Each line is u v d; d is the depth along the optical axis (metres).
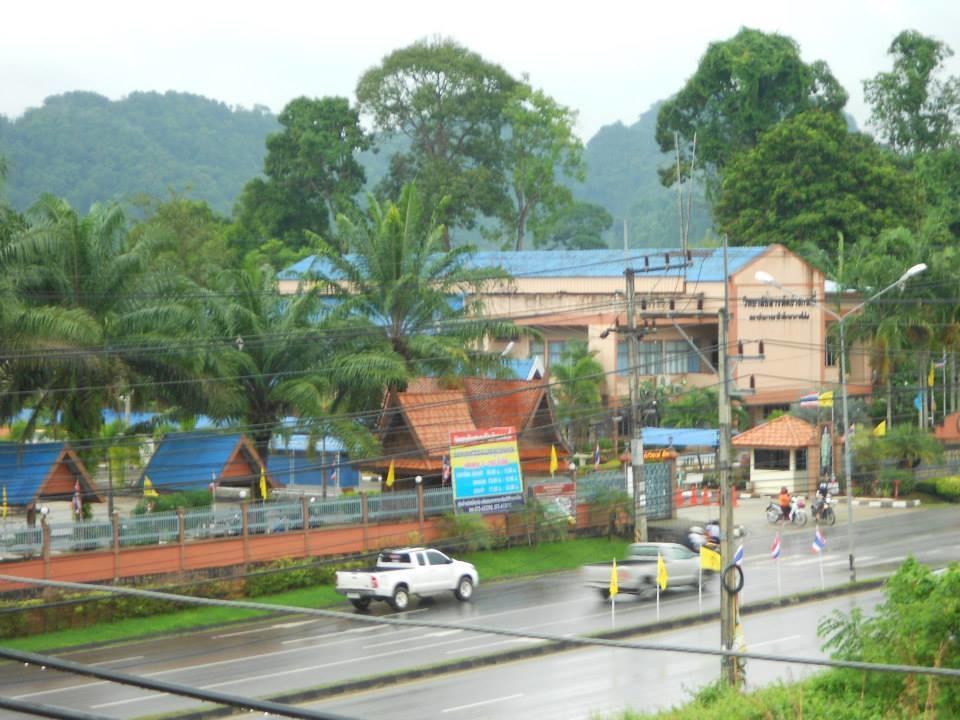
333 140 112.81
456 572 43.97
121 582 40.91
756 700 25.55
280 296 54.34
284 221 114.12
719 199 113.62
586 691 31.03
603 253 88.19
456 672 33.53
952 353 74.69
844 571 48.72
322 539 46.81
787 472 69.12
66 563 39.78
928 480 70.44
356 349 53.00
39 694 31.03
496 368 56.81
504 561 50.53
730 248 82.81
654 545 45.69
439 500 51.12
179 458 49.56
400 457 53.34
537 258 89.44
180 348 44.84
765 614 41.22
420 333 55.34
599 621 39.91
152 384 44.78
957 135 117.94
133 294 46.06
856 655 26.36
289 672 33.06
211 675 32.81
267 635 38.78
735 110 116.19
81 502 44.94
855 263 81.25
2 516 44.94
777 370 80.06
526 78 119.62
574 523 55.03
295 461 68.88
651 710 28.28
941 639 25.17
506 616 41.12
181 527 43.00
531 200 116.81
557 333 85.69
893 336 73.56
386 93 117.56
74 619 39.06
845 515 64.25
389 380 51.59
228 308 50.34
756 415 80.38
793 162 99.56
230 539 44.03
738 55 115.88
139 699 30.25
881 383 78.62
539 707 29.28
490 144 117.38
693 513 63.00
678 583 44.91
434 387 55.88
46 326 40.75
